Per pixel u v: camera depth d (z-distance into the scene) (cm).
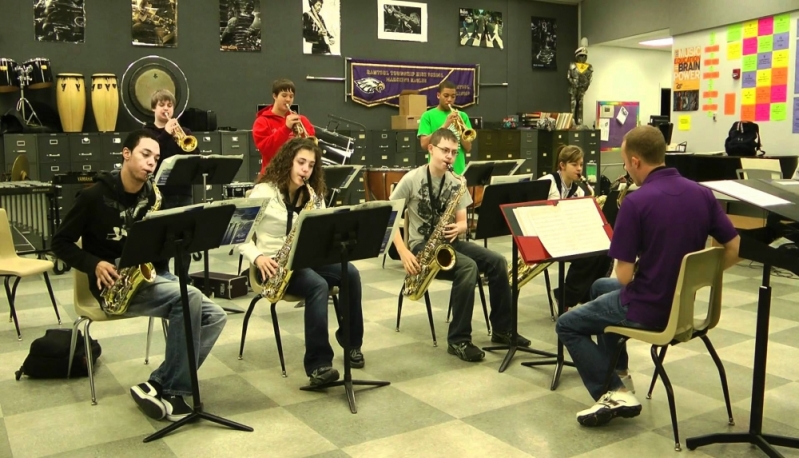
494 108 1127
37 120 774
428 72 1052
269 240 351
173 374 300
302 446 275
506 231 384
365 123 1014
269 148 489
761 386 262
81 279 326
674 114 1007
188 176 502
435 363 374
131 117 852
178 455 267
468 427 292
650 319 270
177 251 275
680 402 318
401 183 398
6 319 462
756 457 262
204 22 888
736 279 580
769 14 847
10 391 334
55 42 809
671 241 265
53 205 623
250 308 375
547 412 308
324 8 963
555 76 1182
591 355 291
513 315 371
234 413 307
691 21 961
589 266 430
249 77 923
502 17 1116
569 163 436
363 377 353
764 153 785
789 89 836
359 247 308
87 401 321
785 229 249
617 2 1107
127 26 845
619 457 264
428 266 380
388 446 275
